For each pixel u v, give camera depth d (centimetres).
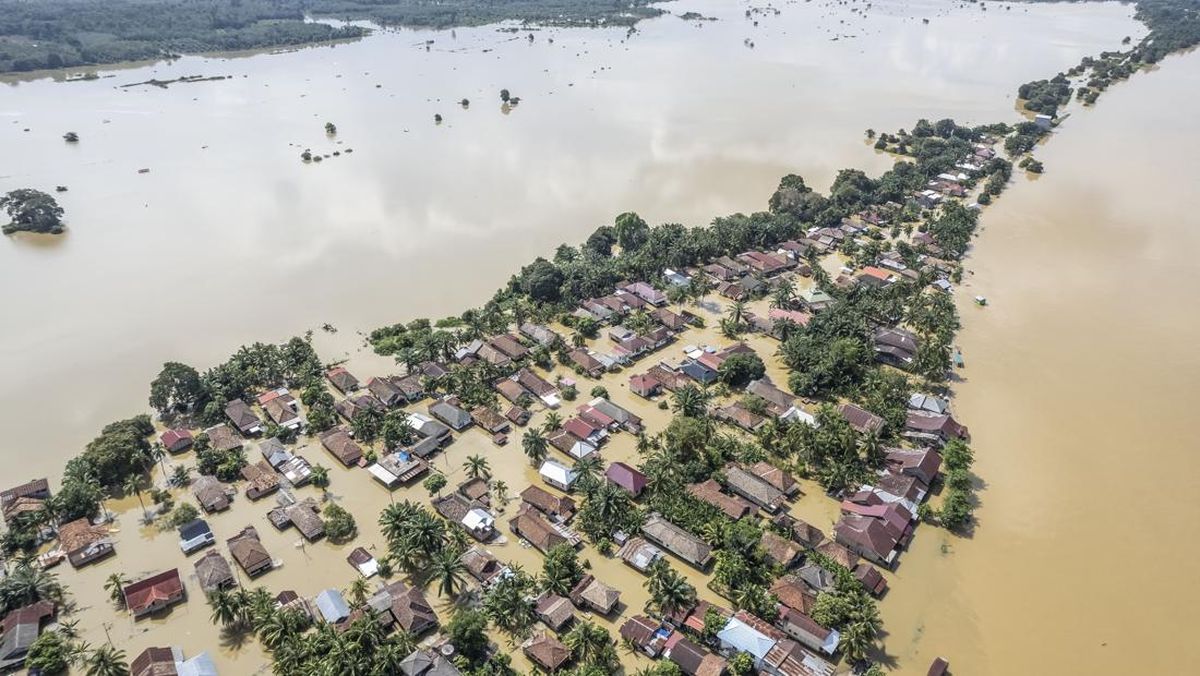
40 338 16875
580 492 12056
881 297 17612
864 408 14188
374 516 11819
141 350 16450
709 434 12900
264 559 10700
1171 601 10362
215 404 14000
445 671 8750
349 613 9750
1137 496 12262
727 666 9050
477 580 10456
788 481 12150
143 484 12538
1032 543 11325
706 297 18912
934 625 9925
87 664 9138
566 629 9675
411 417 13825
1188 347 16450
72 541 10969
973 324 17312
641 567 10631
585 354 15862
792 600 9838
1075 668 9388
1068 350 16312
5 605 9838
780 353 16112
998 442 13488
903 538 11212
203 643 9662
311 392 14400
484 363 15262
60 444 13562
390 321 17625
